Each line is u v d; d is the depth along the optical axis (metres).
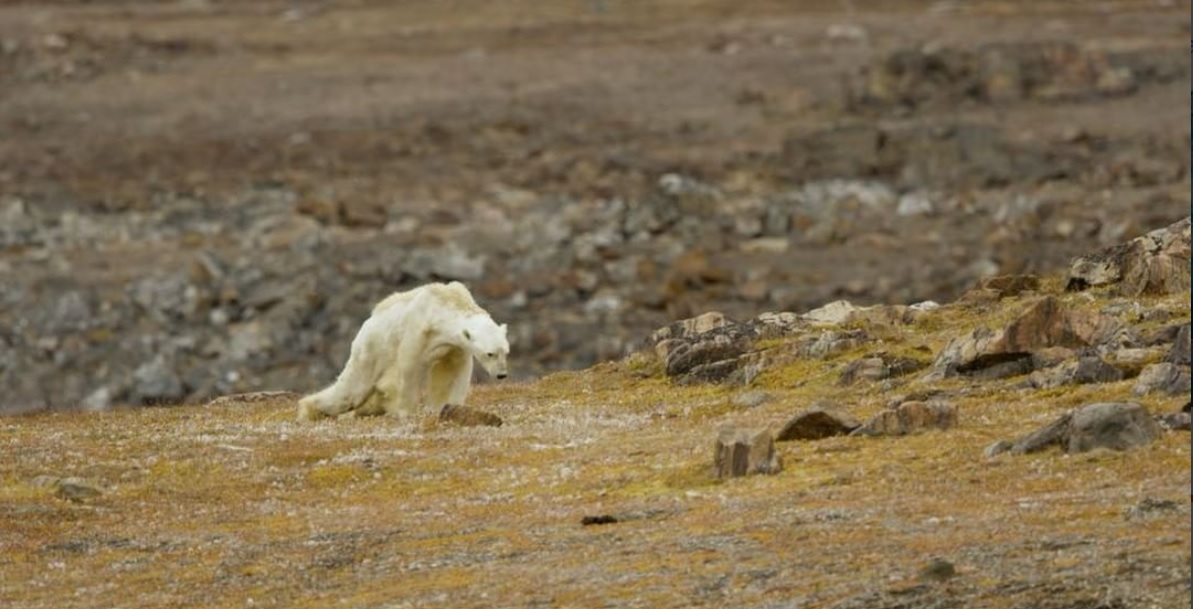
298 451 127.12
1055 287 158.50
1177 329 127.62
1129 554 85.62
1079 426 104.44
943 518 95.56
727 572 91.50
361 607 93.06
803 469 109.88
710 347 147.88
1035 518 93.31
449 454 124.44
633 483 112.31
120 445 130.38
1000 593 83.81
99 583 101.81
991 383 126.94
